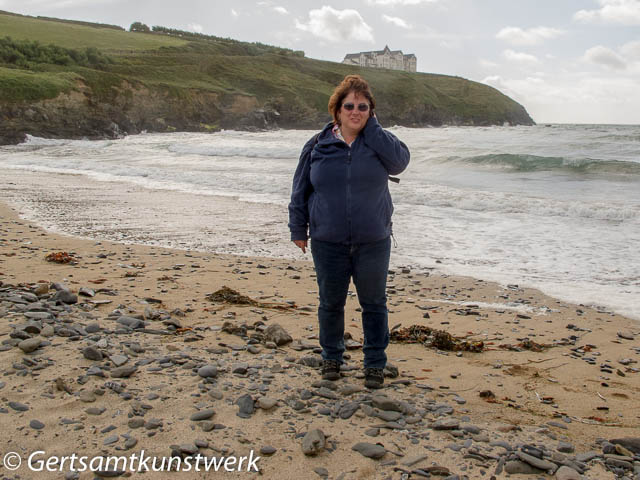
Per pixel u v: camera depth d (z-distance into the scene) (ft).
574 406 10.19
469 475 7.46
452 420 8.96
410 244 26.43
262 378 10.51
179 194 44.50
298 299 17.19
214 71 249.14
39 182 53.11
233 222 32.12
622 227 29.48
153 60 245.24
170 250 24.50
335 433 8.51
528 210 34.83
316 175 9.91
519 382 11.34
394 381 10.98
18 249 23.13
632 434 9.00
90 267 20.26
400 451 8.04
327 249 10.19
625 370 12.23
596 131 120.67
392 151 9.66
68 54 207.62
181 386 9.88
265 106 229.25
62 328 12.35
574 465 7.77
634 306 17.17
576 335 14.69
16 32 256.52
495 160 60.34
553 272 21.33
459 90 357.00
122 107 178.50
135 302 15.67
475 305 17.42
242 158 78.48
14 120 146.61
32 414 8.57
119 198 42.11
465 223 31.30
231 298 16.42
